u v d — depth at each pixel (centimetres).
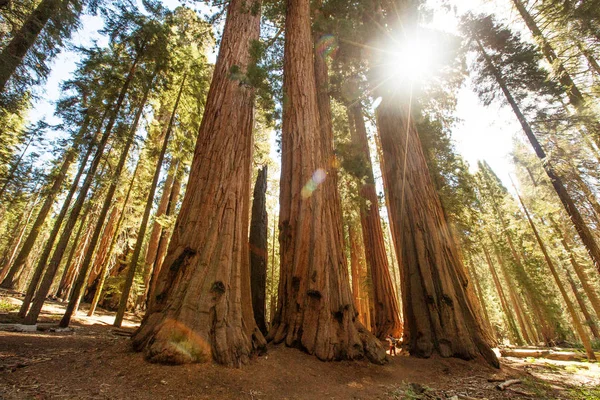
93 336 698
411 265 820
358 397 406
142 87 1043
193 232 507
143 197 1670
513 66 1102
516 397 432
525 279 2094
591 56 968
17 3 750
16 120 1440
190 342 399
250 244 839
